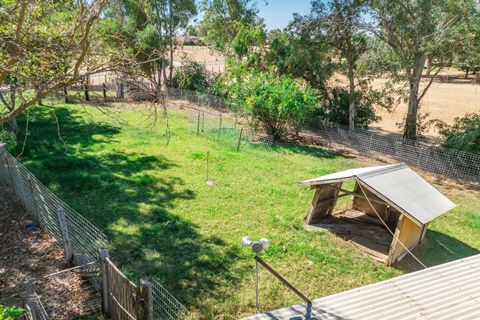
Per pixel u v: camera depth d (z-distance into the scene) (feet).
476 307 19.03
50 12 24.13
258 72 81.97
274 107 67.82
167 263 30.14
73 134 65.26
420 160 62.39
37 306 21.50
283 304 26.61
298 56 77.77
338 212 43.06
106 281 22.95
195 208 40.32
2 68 21.24
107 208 38.60
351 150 69.92
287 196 45.47
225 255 31.96
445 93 146.00
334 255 33.68
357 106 79.46
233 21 109.19
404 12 60.80
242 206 41.81
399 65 65.00
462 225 41.96
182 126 75.87
